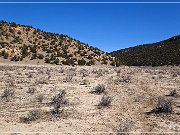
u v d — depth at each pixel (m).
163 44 167.25
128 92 23.70
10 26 76.38
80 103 17.77
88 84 28.70
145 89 26.17
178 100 20.12
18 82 28.03
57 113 14.70
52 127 12.25
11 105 16.61
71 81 31.05
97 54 77.25
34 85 26.19
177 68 87.44
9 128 11.88
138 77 40.53
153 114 15.23
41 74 38.66
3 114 14.32
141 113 15.45
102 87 23.23
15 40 68.44
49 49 69.25
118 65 74.81
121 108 16.62
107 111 15.68
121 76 40.88
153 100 19.72
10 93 19.81
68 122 13.12
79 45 79.62
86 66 64.56
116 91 24.14
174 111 16.08
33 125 12.47
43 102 17.72
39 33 78.75
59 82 29.69
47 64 59.53
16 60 58.25
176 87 28.16
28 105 16.69
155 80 36.00
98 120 13.65
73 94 21.48
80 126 12.52
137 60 134.75
